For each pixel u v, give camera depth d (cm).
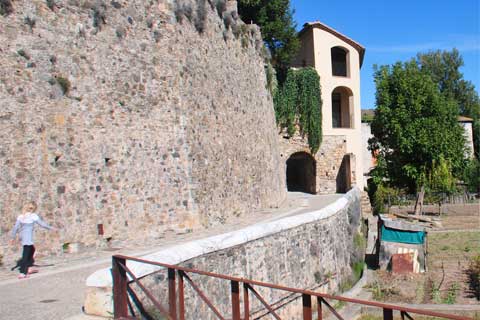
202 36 1895
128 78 1516
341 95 4297
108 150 1425
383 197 3784
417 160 4028
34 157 1231
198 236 1533
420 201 3522
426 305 1464
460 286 1688
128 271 690
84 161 1354
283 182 3547
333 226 1577
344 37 4069
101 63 1441
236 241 997
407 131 3966
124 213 1441
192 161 1678
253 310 1028
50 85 1294
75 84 1359
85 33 1409
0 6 1208
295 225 1278
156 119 1586
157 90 1605
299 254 1282
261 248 1097
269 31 3750
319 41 4016
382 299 1535
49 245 1233
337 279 1534
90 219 1345
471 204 4234
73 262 1178
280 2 3778
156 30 1638
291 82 3875
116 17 1510
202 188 1720
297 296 1223
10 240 1143
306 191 4188
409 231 1967
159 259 772
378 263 1997
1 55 1195
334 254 1543
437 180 3847
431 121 3947
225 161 1994
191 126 1705
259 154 2527
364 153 5406
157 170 1561
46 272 1064
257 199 2391
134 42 1556
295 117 3884
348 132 4028
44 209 1234
